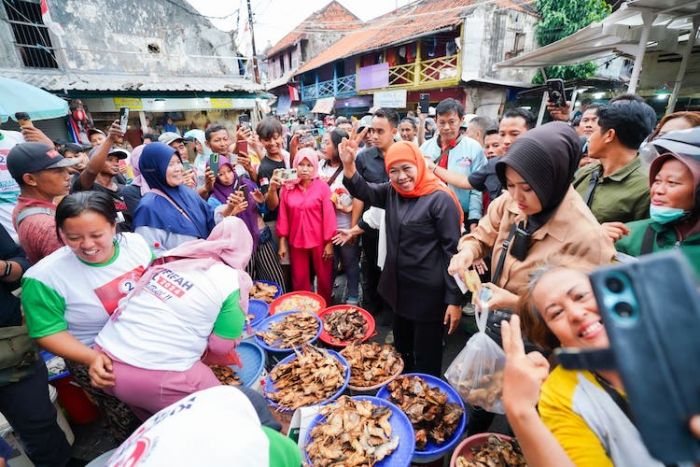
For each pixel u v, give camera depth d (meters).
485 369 1.56
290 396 1.98
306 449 1.63
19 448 1.86
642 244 1.49
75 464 2.18
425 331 2.29
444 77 11.82
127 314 1.52
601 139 1.92
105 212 1.50
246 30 12.13
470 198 3.36
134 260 1.72
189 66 11.19
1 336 1.63
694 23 4.95
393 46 13.16
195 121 11.64
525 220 1.57
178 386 1.49
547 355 1.07
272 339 2.50
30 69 8.35
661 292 0.31
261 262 3.43
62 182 2.07
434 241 2.13
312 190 3.23
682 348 0.29
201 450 0.68
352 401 1.82
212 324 1.58
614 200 1.91
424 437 1.70
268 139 3.57
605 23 4.98
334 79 16.92
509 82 11.08
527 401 0.83
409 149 2.04
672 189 1.29
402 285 2.27
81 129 8.27
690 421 0.29
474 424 2.04
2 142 3.06
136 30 10.00
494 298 1.55
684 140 1.27
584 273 0.92
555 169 1.32
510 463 1.55
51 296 1.52
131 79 9.86
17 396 1.74
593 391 0.86
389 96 13.80
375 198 2.39
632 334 0.32
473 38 10.61
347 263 3.62
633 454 0.80
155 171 2.32
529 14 10.96
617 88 11.46
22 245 2.03
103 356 1.49
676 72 6.14
